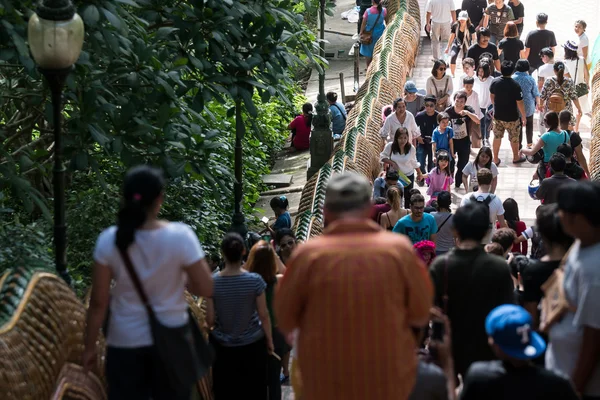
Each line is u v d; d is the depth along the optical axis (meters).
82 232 17.27
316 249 5.98
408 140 21.42
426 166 25.20
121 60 14.22
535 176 20.92
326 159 24.77
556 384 6.19
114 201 17.73
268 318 11.12
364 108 25.22
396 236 6.08
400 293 5.98
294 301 6.02
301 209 20.05
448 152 22.52
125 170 18.66
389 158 21.36
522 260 11.29
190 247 7.14
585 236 6.71
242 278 10.93
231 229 18.06
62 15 10.58
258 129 16.64
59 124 11.01
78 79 13.97
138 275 7.08
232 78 15.26
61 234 11.12
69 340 9.55
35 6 13.06
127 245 7.00
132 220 7.00
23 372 8.39
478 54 27.36
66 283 10.76
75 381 9.46
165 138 14.43
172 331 7.22
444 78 25.22
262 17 15.45
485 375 6.28
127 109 14.06
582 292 6.66
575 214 6.65
